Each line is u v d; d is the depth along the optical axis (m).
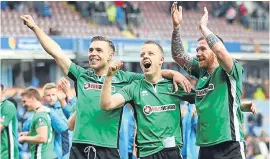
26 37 35.09
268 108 40.78
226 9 56.16
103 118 14.03
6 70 37.34
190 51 31.78
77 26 49.38
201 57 13.77
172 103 14.10
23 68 38.31
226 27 55.00
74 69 14.41
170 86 14.17
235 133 13.46
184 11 55.06
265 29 55.44
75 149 14.20
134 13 51.66
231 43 40.88
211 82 13.61
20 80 38.06
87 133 14.04
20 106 30.55
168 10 54.69
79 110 14.18
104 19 50.56
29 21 14.23
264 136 34.38
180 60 14.45
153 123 13.97
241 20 55.81
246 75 43.25
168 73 14.26
